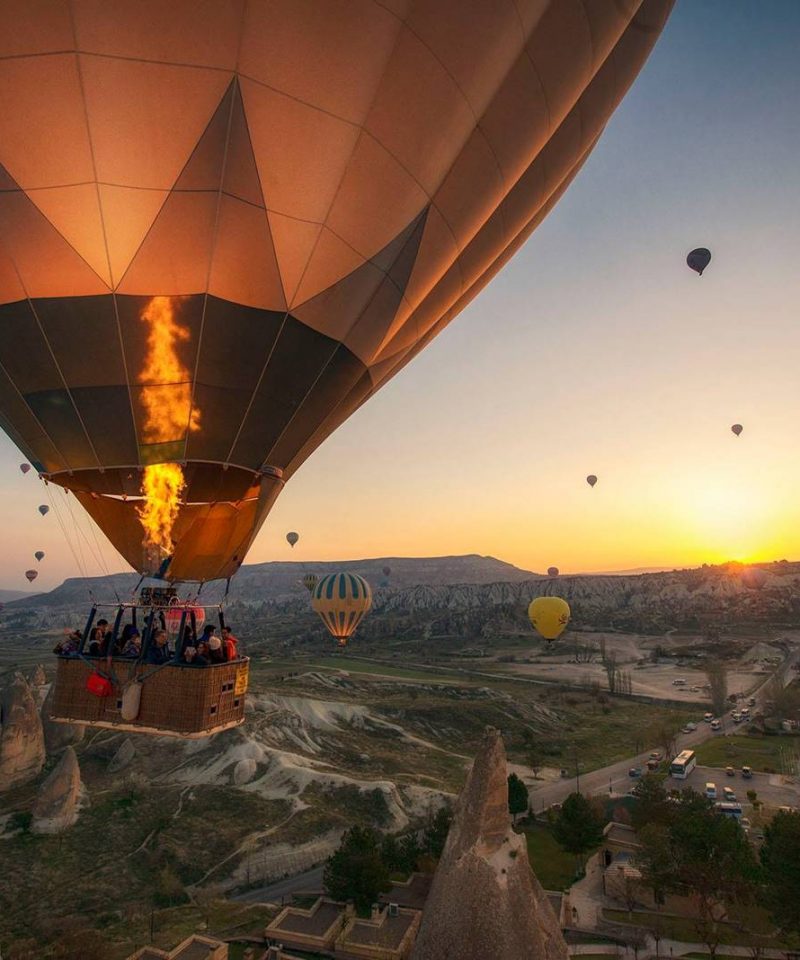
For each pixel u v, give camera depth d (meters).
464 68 8.73
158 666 7.00
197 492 8.70
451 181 9.55
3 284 7.57
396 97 8.23
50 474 8.52
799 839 24.59
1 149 7.08
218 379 8.28
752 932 26.52
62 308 7.68
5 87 6.84
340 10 7.43
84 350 7.83
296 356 8.75
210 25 7.00
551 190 13.62
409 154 8.66
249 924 32.88
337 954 27.94
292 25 7.27
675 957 24.78
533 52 9.93
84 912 36.09
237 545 8.94
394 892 33.72
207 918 34.09
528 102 10.22
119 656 7.29
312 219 8.20
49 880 40.16
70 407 8.04
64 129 7.08
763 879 25.61
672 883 28.28
